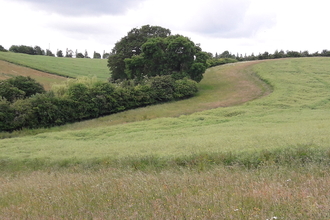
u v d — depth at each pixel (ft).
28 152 55.42
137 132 72.95
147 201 20.97
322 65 186.39
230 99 122.31
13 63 205.87
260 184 22.72
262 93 128.67
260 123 73.97
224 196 20.27
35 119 89.15
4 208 23.09
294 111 91.40
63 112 95.25
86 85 108.58
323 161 30.01
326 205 17.07
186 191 22.34
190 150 39.93
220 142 44.16
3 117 84.07
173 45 136.36
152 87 120.78
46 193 26.61
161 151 42.01
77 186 27.96
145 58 138.00
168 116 98.58
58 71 212.02
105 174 33.55
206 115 91.50
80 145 59.00
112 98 107.45
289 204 17.74
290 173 26.86
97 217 18.56
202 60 144.97
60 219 19.19
